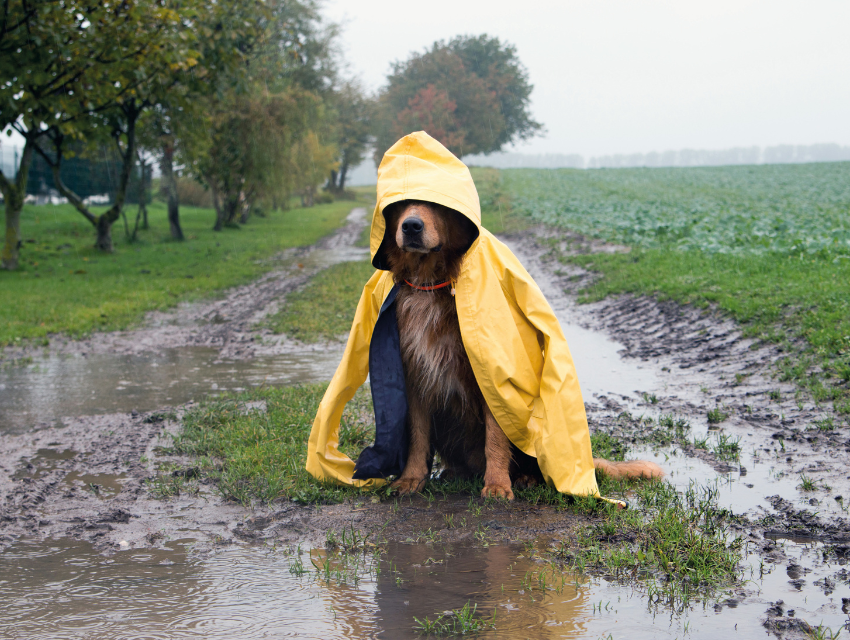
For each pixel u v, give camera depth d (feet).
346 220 143.84
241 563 10.16
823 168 217.56
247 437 16.85
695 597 8.66
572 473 12.14
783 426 16.61
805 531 10.76
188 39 54.19
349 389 13.73
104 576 9.75
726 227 59.67
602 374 23.98
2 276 57.16
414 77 256.73
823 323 23.24
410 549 10.56
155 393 23.00
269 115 97.30
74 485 14.25
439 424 13.76
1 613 8.63
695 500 12.17
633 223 70.28
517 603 8.60
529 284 12.78
